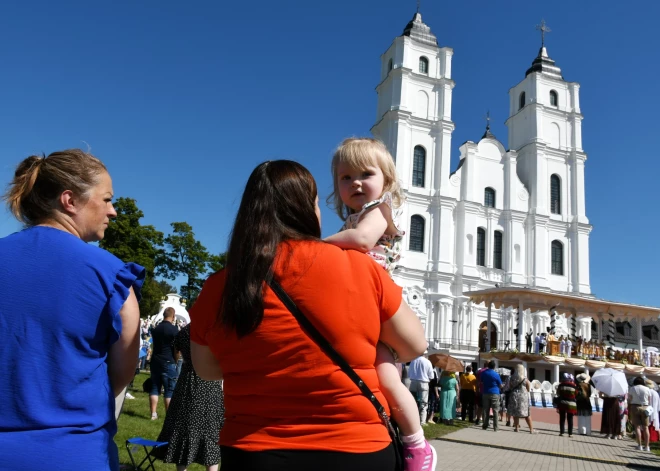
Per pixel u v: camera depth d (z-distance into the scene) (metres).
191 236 52.56
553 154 51.78
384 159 2.64
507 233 49.12
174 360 11.33
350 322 2.03
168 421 6.43
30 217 2.63
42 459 2.07
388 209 2.51
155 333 11.31
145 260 43.69
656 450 15.32
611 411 17.78
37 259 2.26
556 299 33.78
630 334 61.53
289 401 1.98
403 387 2.25
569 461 11.45
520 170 52.69
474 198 49.34
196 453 6.27
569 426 16.75
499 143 51.31
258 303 2.01
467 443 13.19
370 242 2.32
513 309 46.94
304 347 1.99
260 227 2.14
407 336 2.21
